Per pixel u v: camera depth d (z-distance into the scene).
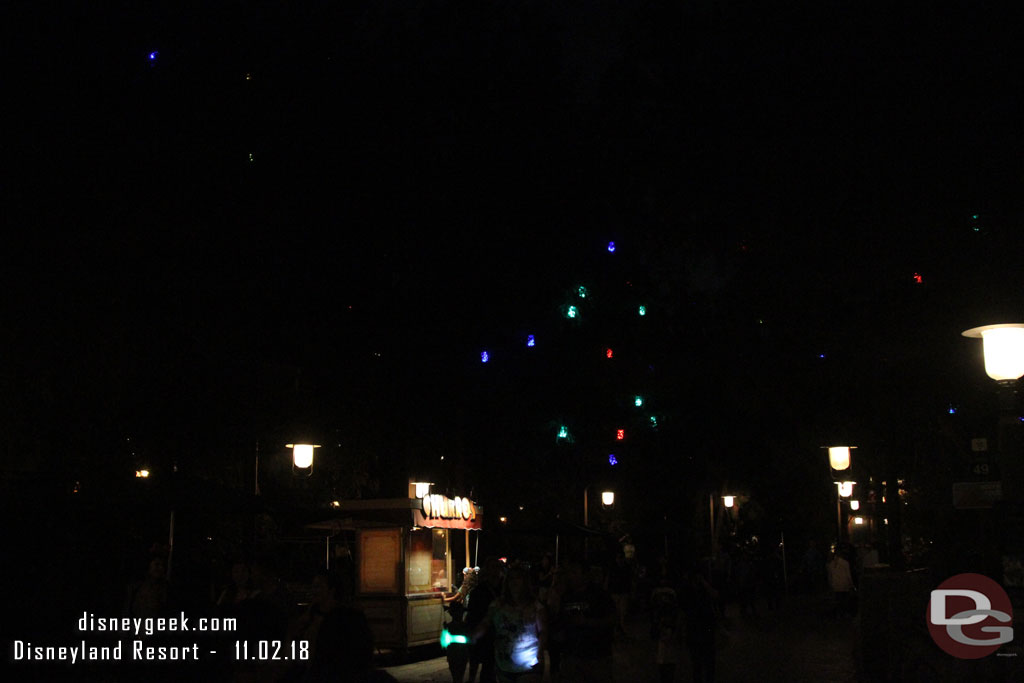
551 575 22.27
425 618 20.77
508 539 32.75
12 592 15.31
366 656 5.04
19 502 14.18
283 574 23.88
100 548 17.06
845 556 33.00
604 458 35.16
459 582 23.44
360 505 20.50
